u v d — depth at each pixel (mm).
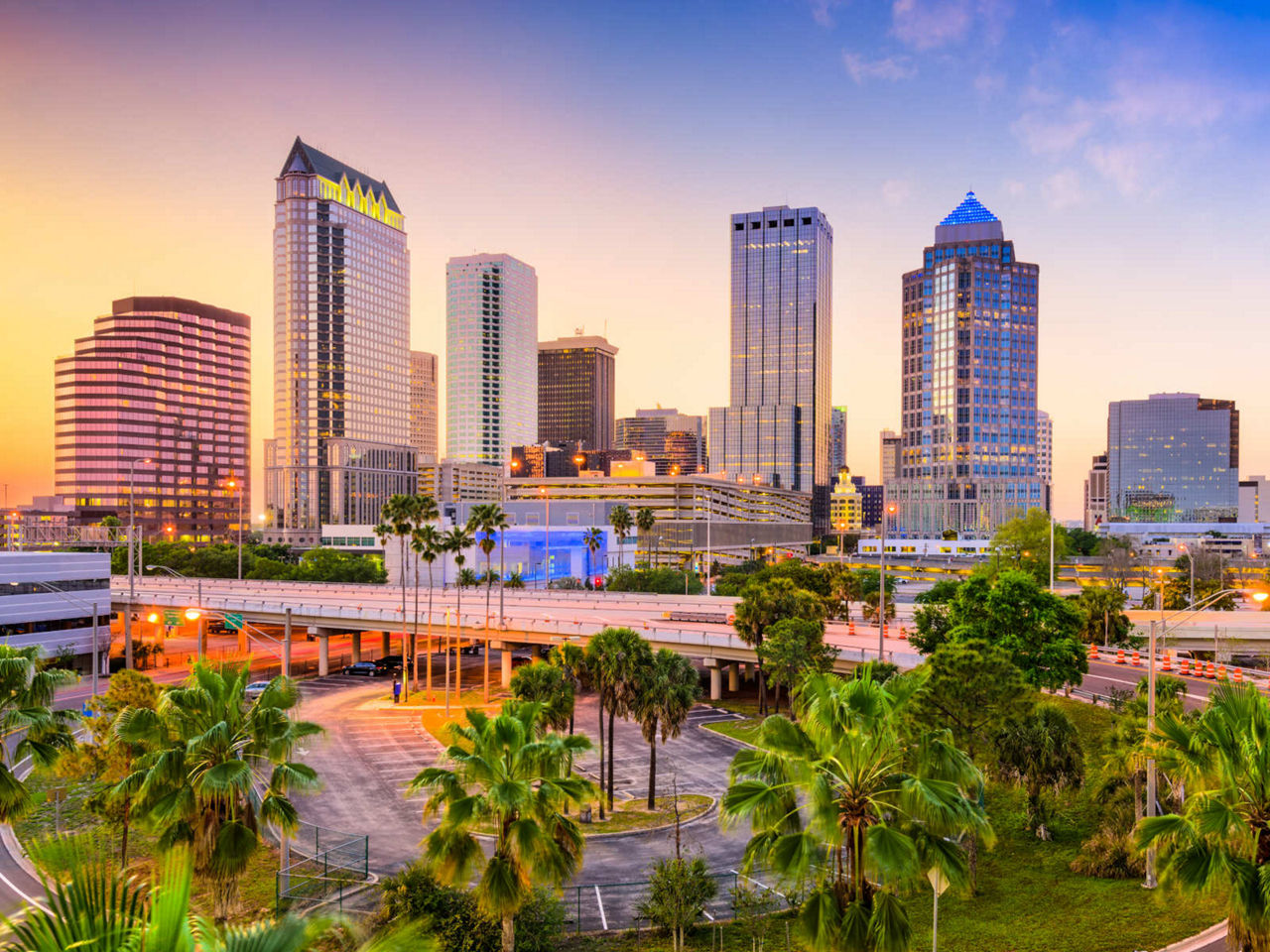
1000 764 35938
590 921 32656
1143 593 133625
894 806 20719
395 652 112562
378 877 36469
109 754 35719
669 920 29312
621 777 53938
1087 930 27281
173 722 27688
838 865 21344
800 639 67000
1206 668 65938
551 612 100750
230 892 27047
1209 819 19047
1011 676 35031
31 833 41438
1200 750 20859
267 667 99938
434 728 67625
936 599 80312
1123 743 33969
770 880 35750
